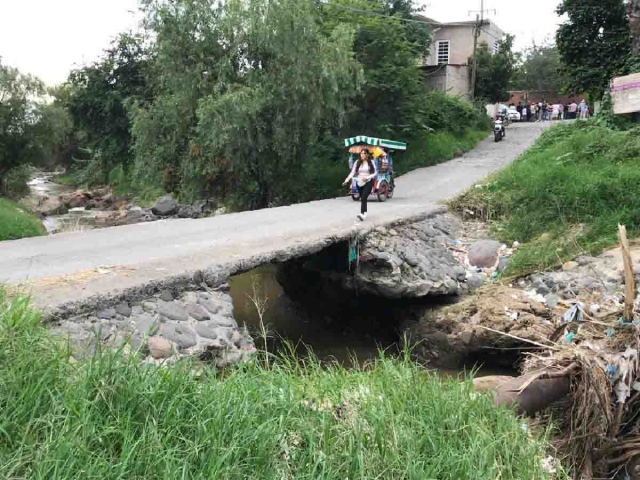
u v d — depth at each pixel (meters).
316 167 25.23
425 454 3.68
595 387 5.08
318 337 11.38
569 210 12.33
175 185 22.30
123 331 5.35
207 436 3.30
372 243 10.56
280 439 3.53
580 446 5.19
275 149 19.70
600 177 12.68
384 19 25.27
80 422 3.13
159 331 5.62
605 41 23.44
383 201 15.84
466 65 38.31
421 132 26.41
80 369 3.61
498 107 41.34
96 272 6.47
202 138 19.06
